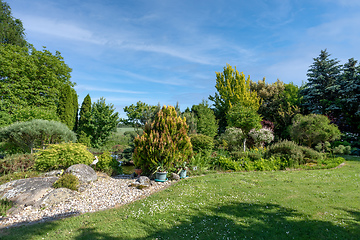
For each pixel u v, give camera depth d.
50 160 8.06
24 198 5.61
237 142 16.42
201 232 3.79
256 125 14.30
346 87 20.56
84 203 5.78
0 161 8.32
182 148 8.70
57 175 7.82
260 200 5.41
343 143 17.30
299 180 7.64
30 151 11.55
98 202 5.90
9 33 21.70
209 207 5.04
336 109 21.08
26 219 4.73
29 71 19.69
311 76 23.64
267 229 3.83
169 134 8.46
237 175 8.83
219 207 5.01
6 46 19.61
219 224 4.09
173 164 8.80
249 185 7.00
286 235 3.61
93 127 18.33
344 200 5.31
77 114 21.89
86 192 6.61
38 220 4.67
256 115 14.80
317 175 8.52
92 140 18.94
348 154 15.86
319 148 14.93
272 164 10.59
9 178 7.11
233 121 15.09
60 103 19.41
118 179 8.52
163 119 8.54
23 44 23.25
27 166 8.59
